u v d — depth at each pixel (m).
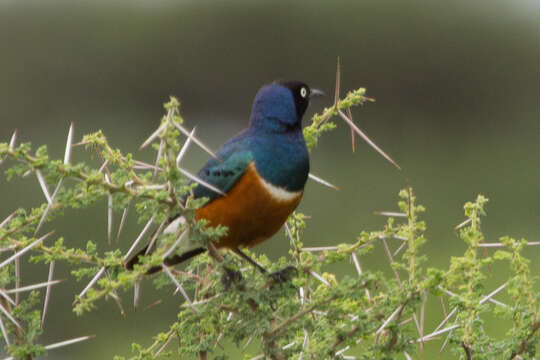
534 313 4.50
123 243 16.44
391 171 24.59
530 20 31.92
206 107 31.42
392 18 31.16
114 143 27.45
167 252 4.34
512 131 29.94
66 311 14.71
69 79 29.84
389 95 31.08
